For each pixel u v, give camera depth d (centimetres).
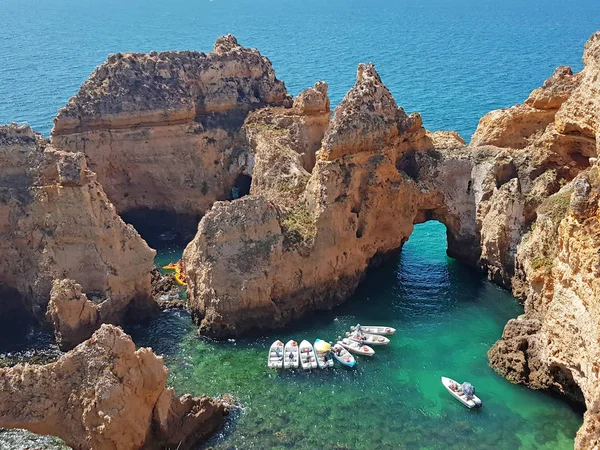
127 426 3472
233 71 7100
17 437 3431
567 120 5384
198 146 6675
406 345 4862
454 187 5850
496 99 11600
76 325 4722
